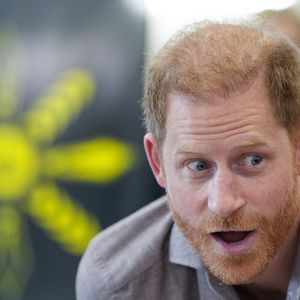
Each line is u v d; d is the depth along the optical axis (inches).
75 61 273.3
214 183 102.0
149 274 131.9
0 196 276.4
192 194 105.7
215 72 98.4
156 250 133.3
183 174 105.8
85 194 273.1
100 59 272.1
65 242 274.5
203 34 105.2
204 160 102.5
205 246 108.1
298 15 179.6
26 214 276.4
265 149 100.6
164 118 106.6
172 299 129.2
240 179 101.8
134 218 141.9
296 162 108.7
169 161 107.3
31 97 274.7
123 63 270.7
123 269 133.2
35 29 276.2
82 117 272.7
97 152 272.1
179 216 110.0
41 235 276.2
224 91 97.7
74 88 273.3
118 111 270.8
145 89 113.3
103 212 272.2
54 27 274.8
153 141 115.0
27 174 275.0
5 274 278.8
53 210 274.5
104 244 140.2
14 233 277.1
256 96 99.2
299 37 169.0
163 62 105.5
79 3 273.1
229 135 98.5
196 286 129.6
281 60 102.3
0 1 277.7
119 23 271.3
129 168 270.8
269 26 113.3
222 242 107.0
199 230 107.2
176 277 131.1
